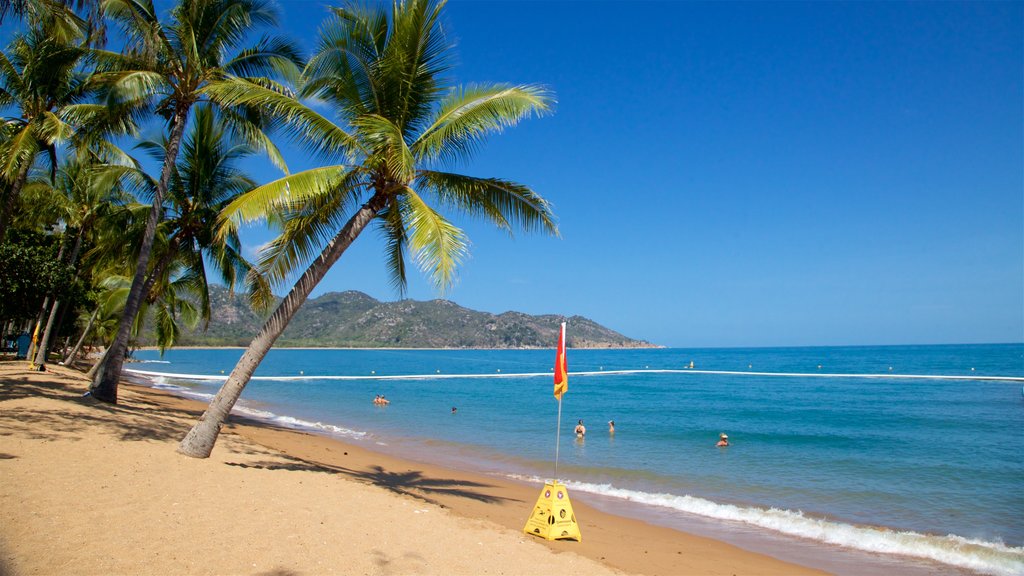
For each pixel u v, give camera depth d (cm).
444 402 3731
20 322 3525
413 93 995
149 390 3222
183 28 1323
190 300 2856
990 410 3500
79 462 815
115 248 1816
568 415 3070
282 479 907
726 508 1208
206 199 1750
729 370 9438
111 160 1814
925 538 1020
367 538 650
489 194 1020
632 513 1159
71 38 1389
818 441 2238
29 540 515
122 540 545
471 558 636
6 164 1310
